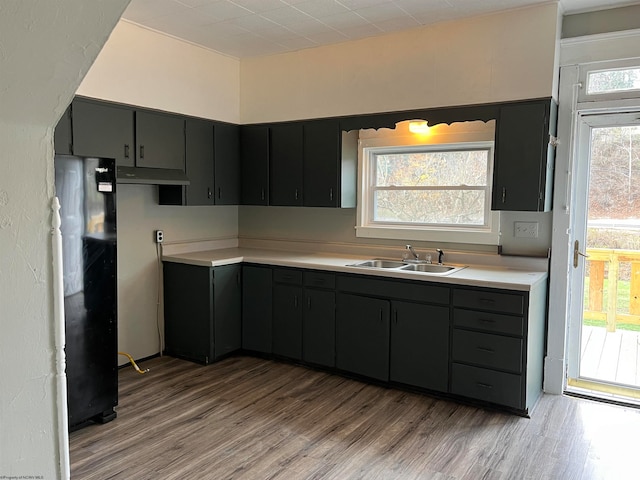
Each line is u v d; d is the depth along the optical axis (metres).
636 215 3.43
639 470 2.59
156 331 4.34
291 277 4.07
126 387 3.65
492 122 3.78
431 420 3.15
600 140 3.50
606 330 3.60
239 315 4.36
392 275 3.56
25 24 0.89
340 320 3.84
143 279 4.21
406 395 3.55
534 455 2.73
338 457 2.70
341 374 3.93
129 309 4.12
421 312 3.48
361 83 4.00
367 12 3.41
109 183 3.01
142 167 3.82
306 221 4.73
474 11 3.39
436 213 4.17
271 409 3.30
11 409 1.02
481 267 3.78
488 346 3.26
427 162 4.18
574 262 3.63
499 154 3.47
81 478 2.47
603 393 3.55
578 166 3.55
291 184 4.42
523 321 3.12
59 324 1.09
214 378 3.85
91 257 2.94
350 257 4.35
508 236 3.80
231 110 4.60
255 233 5.00
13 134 0.99
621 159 3.44
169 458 2.68
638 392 3.52
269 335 4.23
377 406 3.36
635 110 3.33
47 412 1.08
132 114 3.73
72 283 2.85
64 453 1.12
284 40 4.04
